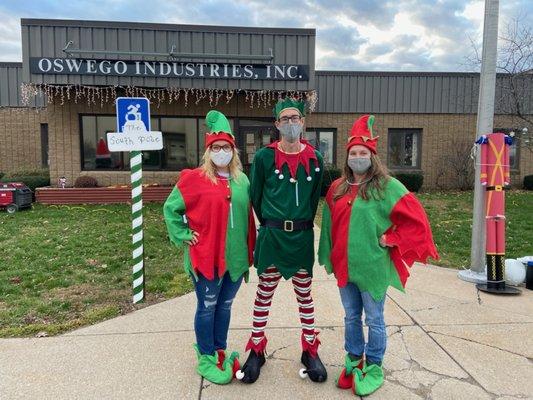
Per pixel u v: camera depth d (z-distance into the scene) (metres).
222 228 3.13
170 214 3.16
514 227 9.51
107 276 5.99
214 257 3.12
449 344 3.90
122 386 3.21
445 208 12.12
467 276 5.78
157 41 12.38
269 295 3.33
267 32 12.66
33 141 15.86
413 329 4.21
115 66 12.15
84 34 12.12
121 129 4.90
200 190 3.13
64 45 12.12
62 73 12.07
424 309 4.75
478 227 5.82
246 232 3.27
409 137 17.38
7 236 8.44
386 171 3.07
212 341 3.31
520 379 3.32
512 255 7.34
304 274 3.25
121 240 8.15
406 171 17.12
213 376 3.24
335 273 3.19
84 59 12.05
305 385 3.23
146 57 12.28
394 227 3.04
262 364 3.41
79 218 10.48
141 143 4.98
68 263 6.60
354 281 3.06
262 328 3.36
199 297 3.21
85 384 3.23
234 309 4.75
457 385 3.23
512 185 17.11
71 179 13.94
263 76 12.61
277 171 3.06
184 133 14.51
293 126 3.00
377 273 3.01
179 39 12.45
